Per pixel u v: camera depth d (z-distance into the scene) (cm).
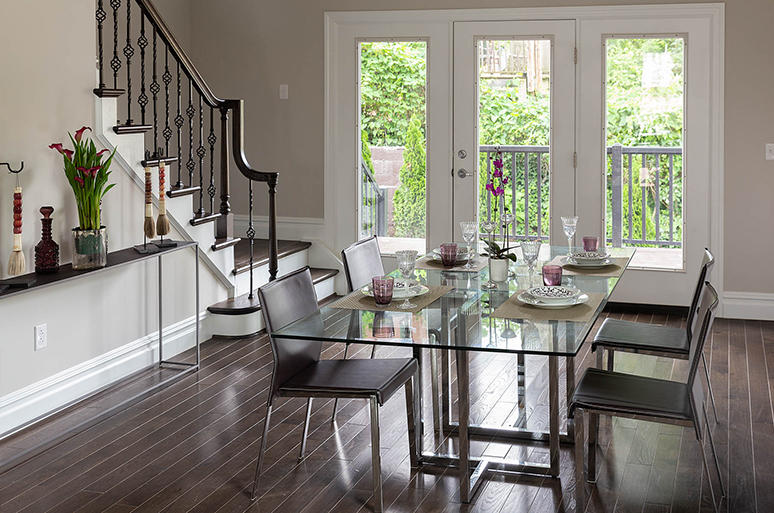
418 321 275
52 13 367
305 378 291
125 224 420
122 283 415
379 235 619
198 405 383
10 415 346
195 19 629
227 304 501
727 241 552
